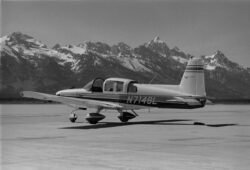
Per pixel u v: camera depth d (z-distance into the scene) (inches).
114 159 378.0
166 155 400.2
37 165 351.9
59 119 1058.7
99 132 645.9
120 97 842.8
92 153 414.6
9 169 337.1
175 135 594.2
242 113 1712.6
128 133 629.0
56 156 396.8
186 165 348.2
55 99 785.6
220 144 485.7
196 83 802.8
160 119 1103.0
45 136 581.3
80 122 919.0
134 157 389.7
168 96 803.4
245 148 450.6
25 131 667.4
